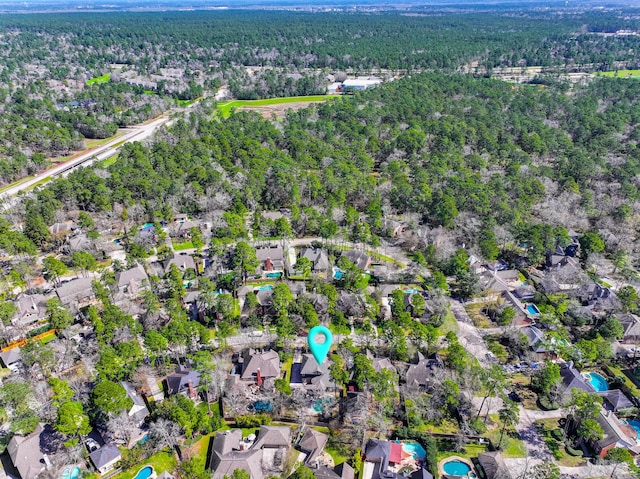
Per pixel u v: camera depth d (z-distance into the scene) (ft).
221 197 540.11
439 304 369.30
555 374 298.35
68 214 528.22
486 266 444.96
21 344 346.13
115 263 419.54
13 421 274.77
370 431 281.74
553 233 460.14
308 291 406.41
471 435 277.85
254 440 274.77
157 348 313.53
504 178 576.20
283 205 567.18
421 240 485.97
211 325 370.12
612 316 356.38
